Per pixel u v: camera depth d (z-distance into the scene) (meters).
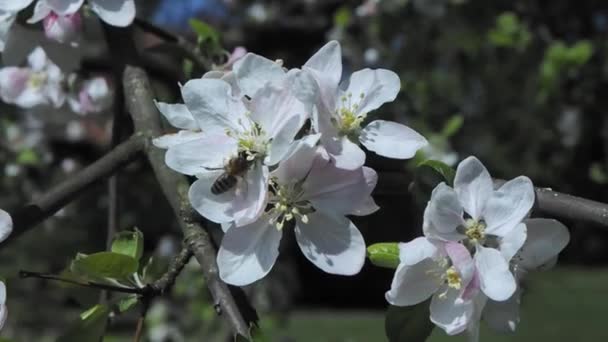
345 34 1.34
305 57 1.75
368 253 0.42
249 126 0.42
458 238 0.41
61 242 1.34
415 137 0.44
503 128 1.44
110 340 0.67
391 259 0.42
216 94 0.43
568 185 1.50
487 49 1.38
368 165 0.48
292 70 0.42
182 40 0.62
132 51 0.55
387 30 1.30
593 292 2.61
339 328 2.47
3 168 1.14
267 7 1.73
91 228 1.35
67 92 0.65
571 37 1.46
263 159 0.41
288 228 0.43
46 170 1.18
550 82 1.32
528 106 1.42
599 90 1.39
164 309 1.34
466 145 1.43
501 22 1.33
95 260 0.44
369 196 0.42
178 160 0.42
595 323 2.27
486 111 1.43
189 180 0.48
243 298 0.43
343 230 0.42
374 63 1.31
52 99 0.65
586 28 1.46
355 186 0.41
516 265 0.42
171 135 0.43
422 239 0.41
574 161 1.49
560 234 0.42
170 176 0.47
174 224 1.40
